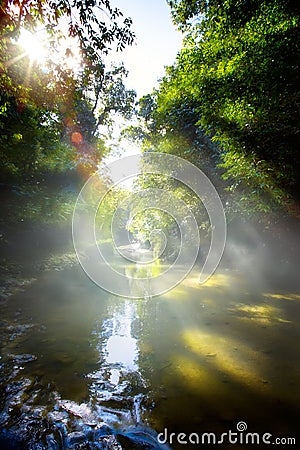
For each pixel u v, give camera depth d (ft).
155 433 7.25
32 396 8.79
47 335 14.32
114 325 16.14
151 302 21.71
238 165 25.61
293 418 7.90
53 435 7.09
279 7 19.88
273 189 23.89
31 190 36.19
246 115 24.00
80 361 11.39
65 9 13.21
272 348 12.69
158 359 11.65
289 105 20.93
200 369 10.76
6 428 7.29
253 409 8.29
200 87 27.43
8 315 17.26
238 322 16.43
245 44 21.90
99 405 8.40
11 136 28.66
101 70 17.95
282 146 22.89
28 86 19.10
